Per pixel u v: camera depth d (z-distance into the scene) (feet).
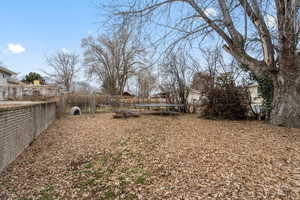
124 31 17.98
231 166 8.80
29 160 11.02
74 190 7.71
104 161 10.69
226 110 24.76
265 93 22.41
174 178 8.08
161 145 12.98
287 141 12.50
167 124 21.65
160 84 40.29
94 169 9.70
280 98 18.34
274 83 18.75
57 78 103.91
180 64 36.04
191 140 13.80
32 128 14.61
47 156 11.73
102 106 41.50
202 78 29.32
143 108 44.24
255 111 24.90
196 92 37.96
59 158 11.40
